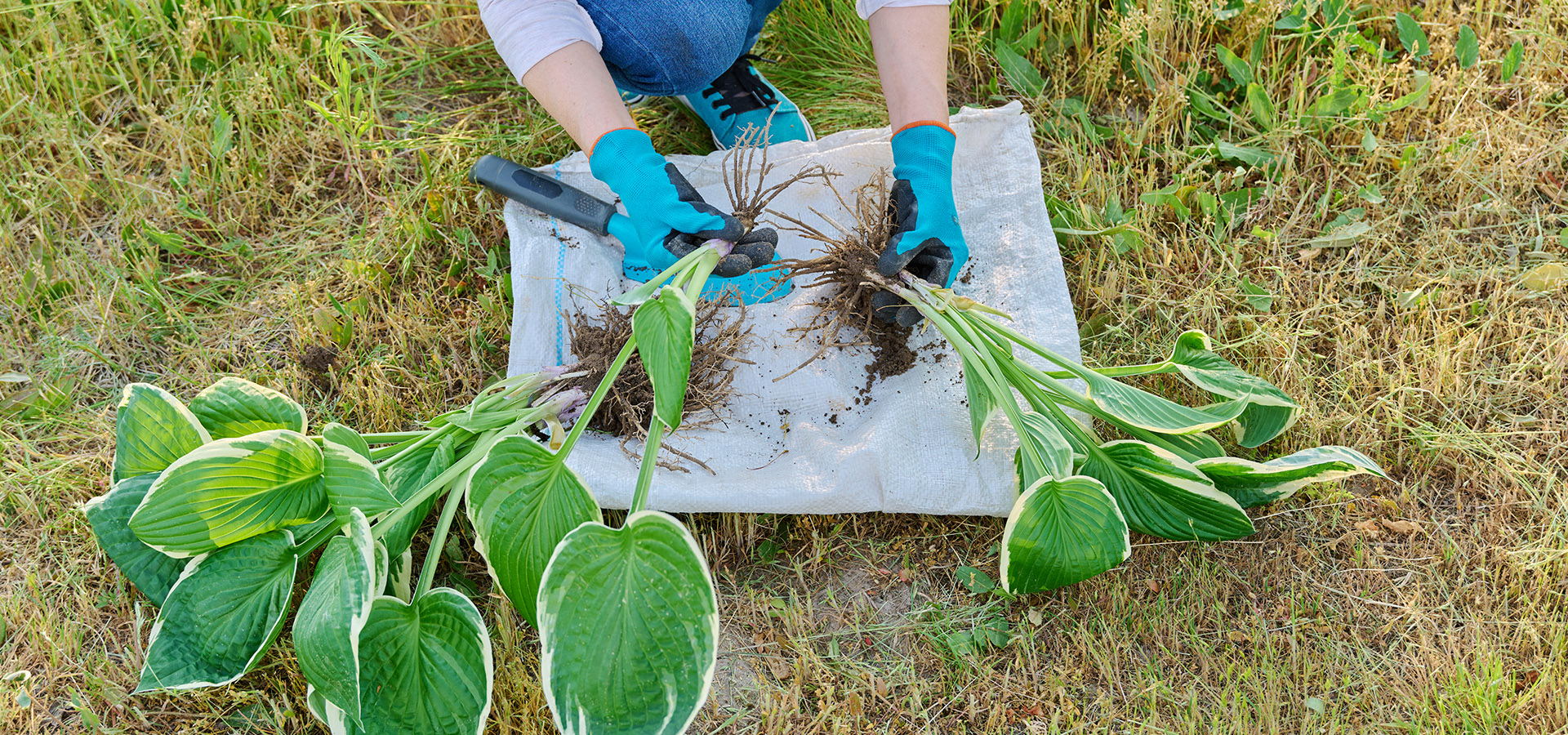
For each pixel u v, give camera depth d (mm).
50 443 1928
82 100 2354
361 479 1468
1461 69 2316
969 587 1776
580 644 1374
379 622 1449
